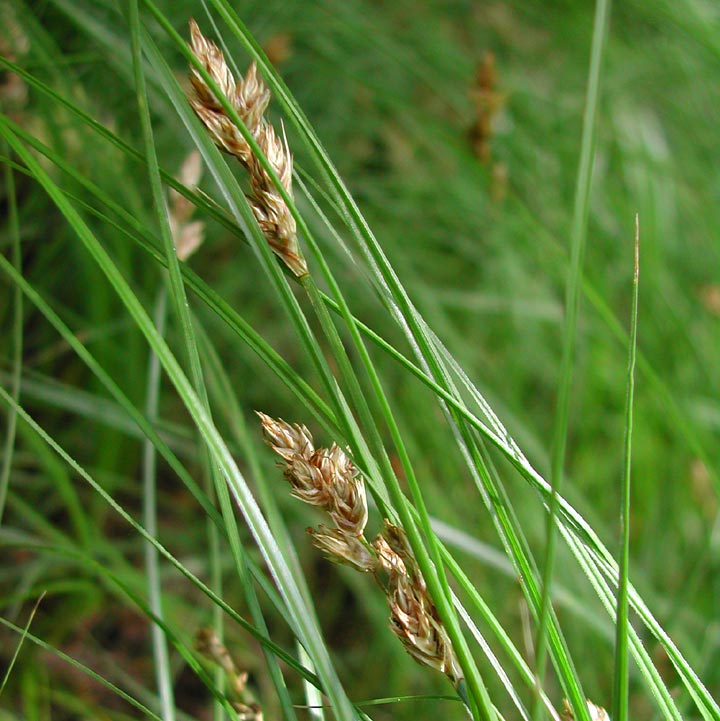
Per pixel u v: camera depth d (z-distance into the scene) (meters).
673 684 0.30
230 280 0.40
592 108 0.15
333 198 0.17
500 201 0.35
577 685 0.17
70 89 0.30
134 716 0.31
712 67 0.47
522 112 0.46
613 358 0.41
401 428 0.36
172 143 0.35
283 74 0.42
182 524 0.36
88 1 0.30
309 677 0.17
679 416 0.25
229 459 0.16
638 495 0.39
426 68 0.45
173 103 0.17
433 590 0.16
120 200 0.31
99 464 0.35
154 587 0.22
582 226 0.15
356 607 0.35
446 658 0.16
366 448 0.16
